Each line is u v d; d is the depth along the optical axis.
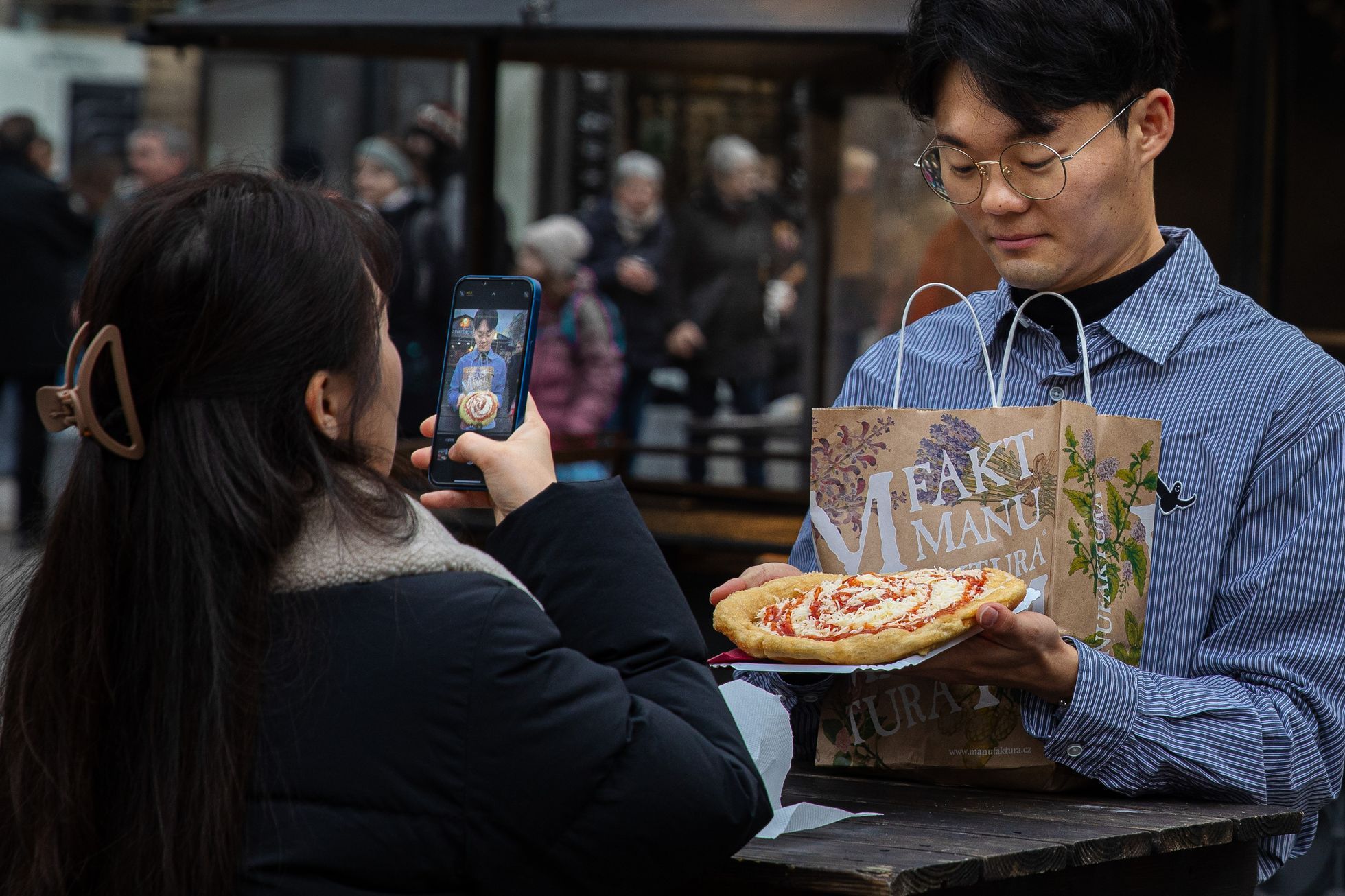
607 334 7.25
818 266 6.46
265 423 1.40
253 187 1.46
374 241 1.51
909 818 1.69
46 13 11.09
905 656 1.65
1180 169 4.55
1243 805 1.80
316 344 1.42
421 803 1.35
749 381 8.60
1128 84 1.81
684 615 1.52
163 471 1.39
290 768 1.36
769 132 8.68
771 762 1.64
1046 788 1.84
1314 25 4.42
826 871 1.45
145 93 11.04
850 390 2.17
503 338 1.69
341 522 1.40
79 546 1.41
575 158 10.37
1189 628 1.86
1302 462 1.82
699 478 7.38
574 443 5.23
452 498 1.71
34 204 7.30
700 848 1.39
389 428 1.53
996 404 1.86
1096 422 1.79
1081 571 1.78
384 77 10.83
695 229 8.47
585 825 1.36
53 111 11.15
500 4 4.27
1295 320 4.54
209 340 1.39
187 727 1.35
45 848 1.38
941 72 1.87
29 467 7.46
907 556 1.85
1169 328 1.91
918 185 7.09
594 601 1.50
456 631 1.36
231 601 1.37
